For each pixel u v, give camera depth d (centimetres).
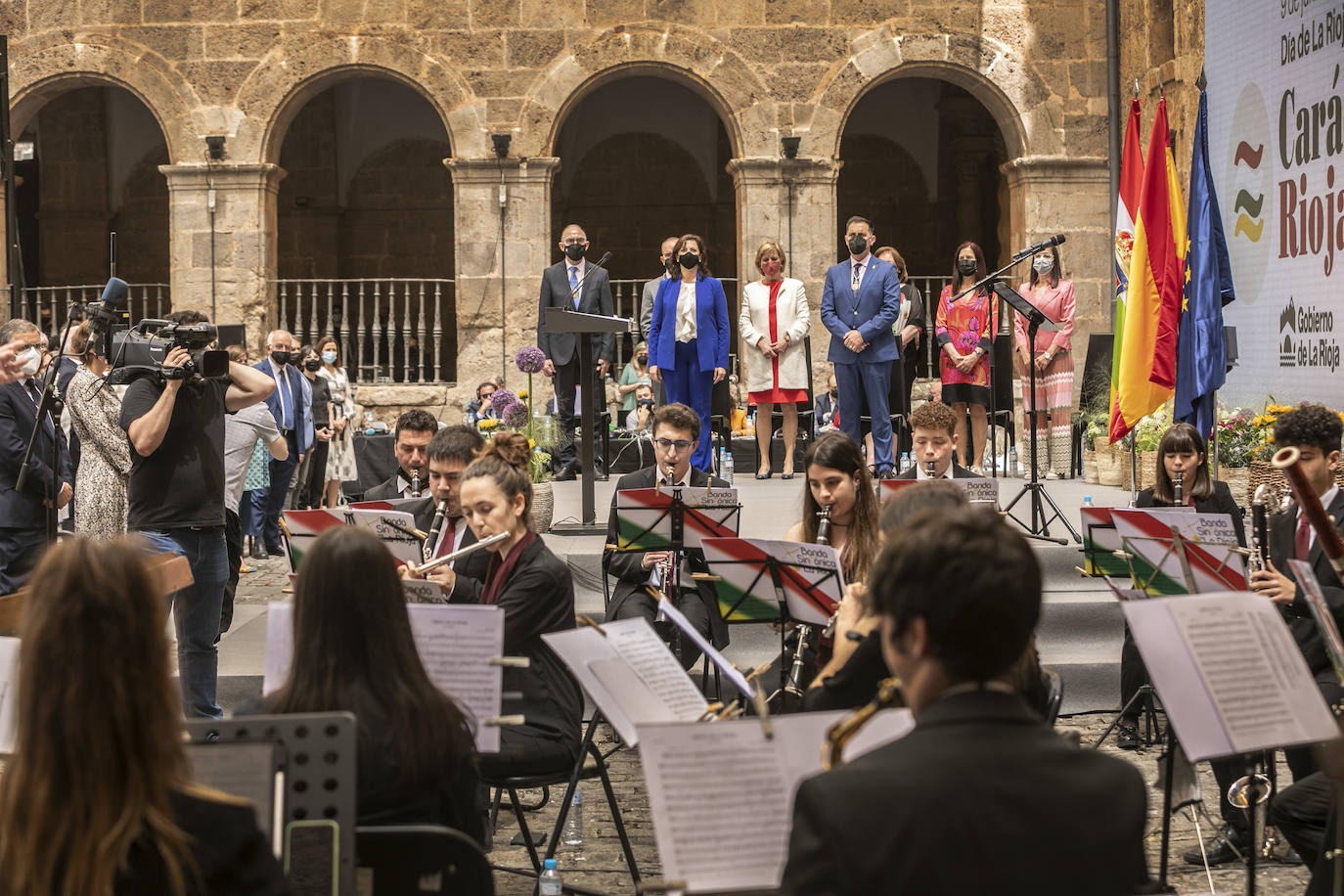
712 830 222
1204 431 813
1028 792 182
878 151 2058
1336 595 467
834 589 437
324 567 293
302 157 2052
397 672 296
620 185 2081
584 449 864
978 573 193
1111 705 698
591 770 449
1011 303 825
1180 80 1302
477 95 1540
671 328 1059
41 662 194
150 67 1544
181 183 1546
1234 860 482
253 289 1551
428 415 662
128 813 192
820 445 483
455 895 279
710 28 1533
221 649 745
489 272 1549
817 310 1534
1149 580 484
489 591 451
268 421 851
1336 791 295
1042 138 1537
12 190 1098
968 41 1531
